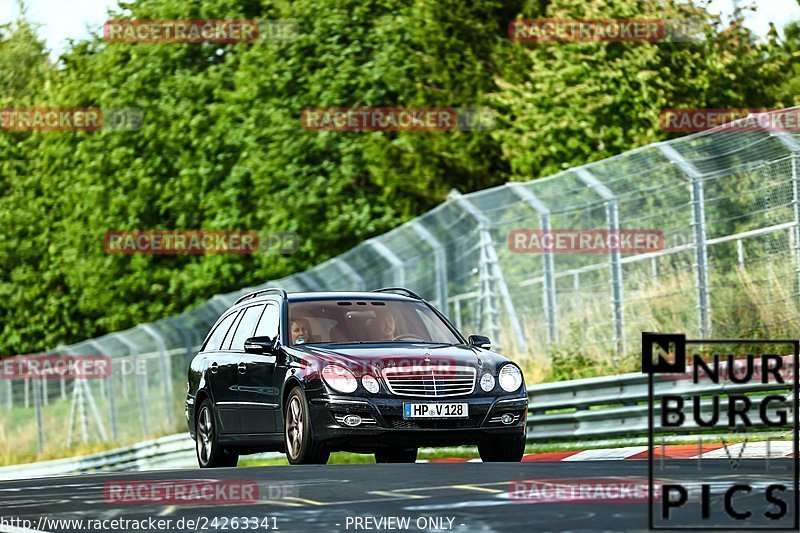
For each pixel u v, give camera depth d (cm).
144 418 8562
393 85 9381
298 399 3525
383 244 6347
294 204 9450
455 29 9475
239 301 4181
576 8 8638
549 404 4878
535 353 5997
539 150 8450
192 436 4247
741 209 5294
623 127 8425
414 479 2714
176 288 10656
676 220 5525
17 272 13388
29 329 13450
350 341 3725
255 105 9831
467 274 6238
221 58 11019
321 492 2508
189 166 10256
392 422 3419
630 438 4522
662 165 5144
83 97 11475
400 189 9300
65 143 11812
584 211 6038
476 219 5938
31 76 16862
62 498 2647
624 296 5647
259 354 3778
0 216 13488
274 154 9550
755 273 5147
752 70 8900
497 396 3509
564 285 6316
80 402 9675
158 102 10712
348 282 6538
